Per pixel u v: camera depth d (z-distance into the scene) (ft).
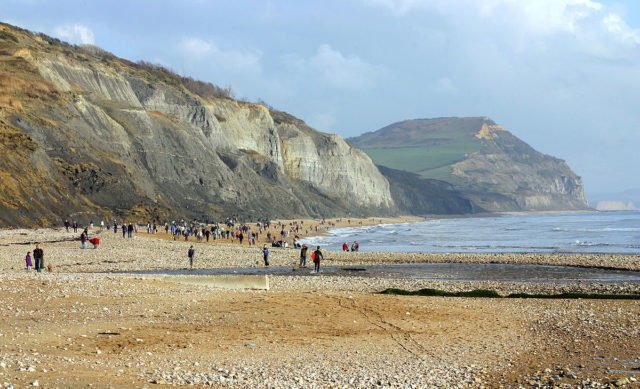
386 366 53.16
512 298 100.99
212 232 279.90
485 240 338.95
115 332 63.57
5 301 78.69
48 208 279.69
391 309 86.33
